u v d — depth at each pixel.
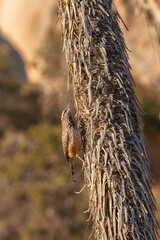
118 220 7.94
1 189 41.50
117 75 8.05
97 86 8.05
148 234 7.97
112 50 8.09
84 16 8.05
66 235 37.38
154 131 39.19
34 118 51.69
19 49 53.22
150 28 14.42
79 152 8.28
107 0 8.16
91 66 8.07
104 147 8.00
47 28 49.28
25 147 44.38
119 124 8.02
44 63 48.91
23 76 54.62
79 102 8.16
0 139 48.44
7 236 39.84
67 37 8.16
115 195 7.96
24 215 39.66
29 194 40.06
